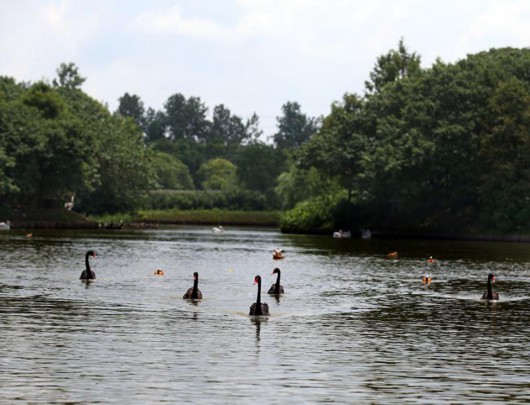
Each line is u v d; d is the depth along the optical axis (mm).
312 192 196125
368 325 44000
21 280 61062
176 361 33844
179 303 50719
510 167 143125
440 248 117688
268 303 51875
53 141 172125
